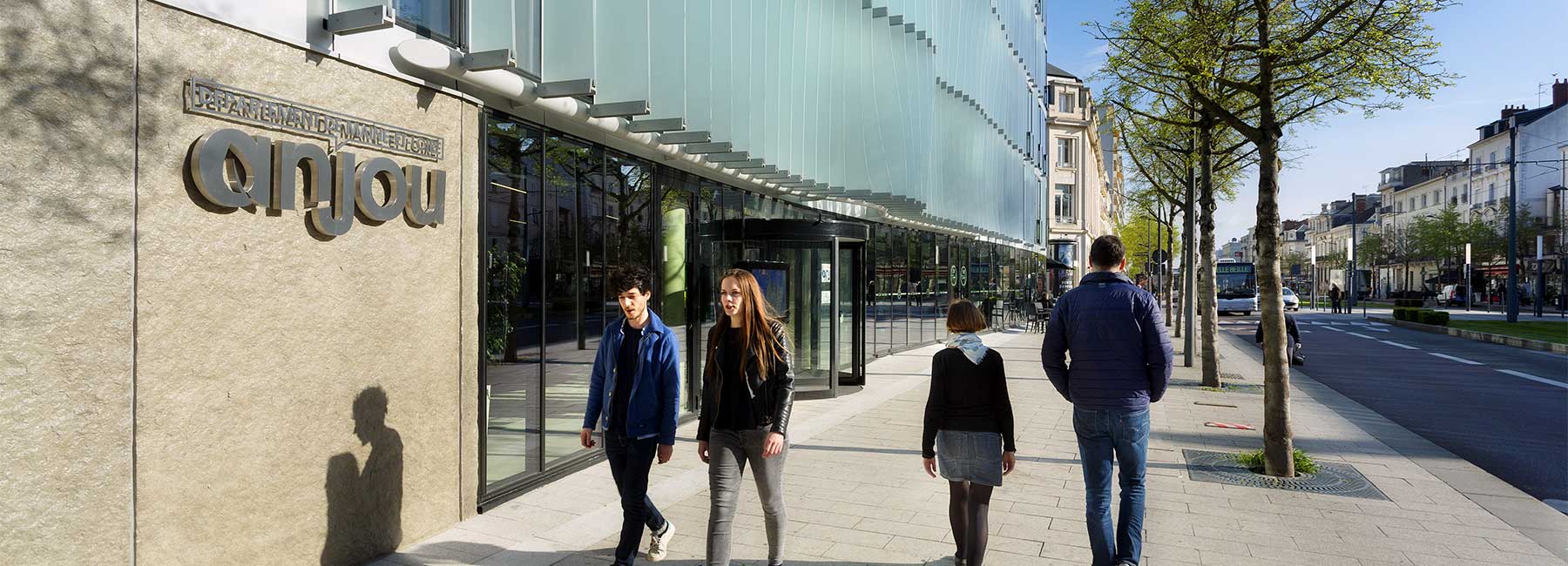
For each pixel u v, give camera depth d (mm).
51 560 3115
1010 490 6410
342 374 4402
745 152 8195
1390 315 42188
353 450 4477
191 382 3611
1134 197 26656
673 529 4848
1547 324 31328
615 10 6625
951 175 17125
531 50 6043
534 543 5020
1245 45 7473
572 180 6992
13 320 2982
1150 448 8180
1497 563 4773
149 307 3436
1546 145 59375
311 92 4156
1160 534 5312
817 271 11492
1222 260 48094
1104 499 4363
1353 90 9039
